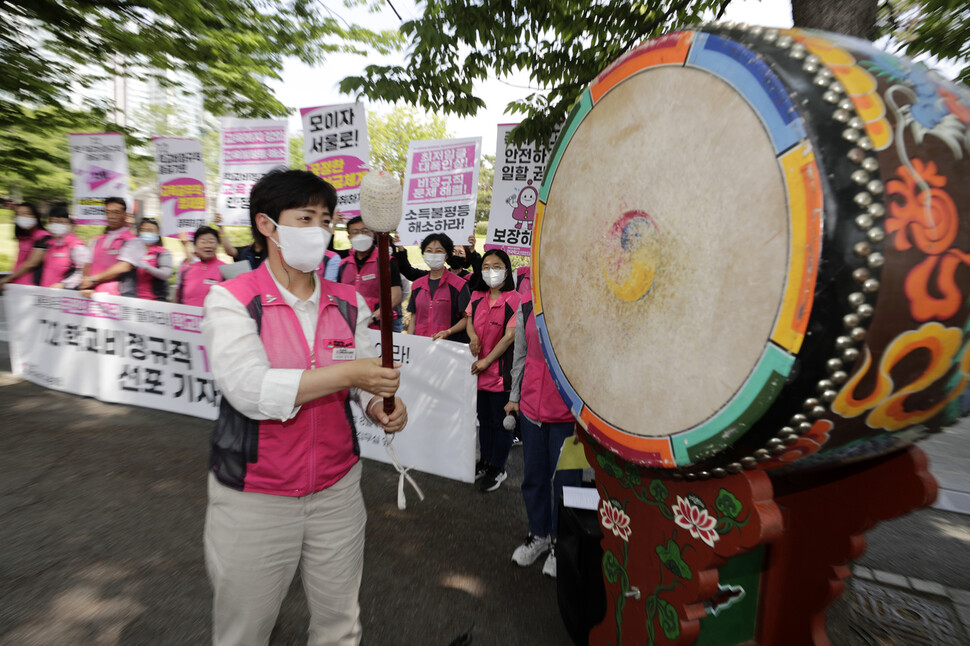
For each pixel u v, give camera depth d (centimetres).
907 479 154
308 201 159
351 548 176
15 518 344
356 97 475
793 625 185
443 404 429
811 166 108
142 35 838
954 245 113
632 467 177
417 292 507
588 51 484
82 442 465
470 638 257
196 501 373
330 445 167
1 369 669
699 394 131
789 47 119
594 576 233
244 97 968
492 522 370
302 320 166
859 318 109
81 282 629
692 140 133
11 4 739
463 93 481
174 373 534
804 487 181
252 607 163
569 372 179
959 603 293
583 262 172
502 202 491
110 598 273
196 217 689
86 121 912
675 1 452
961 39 330
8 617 257
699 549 151
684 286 134
